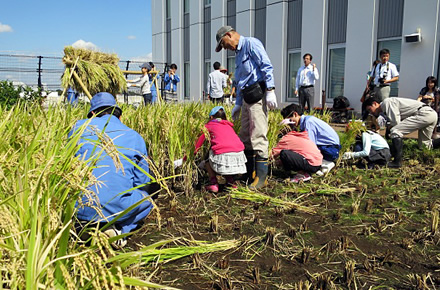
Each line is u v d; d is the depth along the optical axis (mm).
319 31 13711
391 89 11969
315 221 3631
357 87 12523
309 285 2418
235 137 4504
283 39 15203
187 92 21797
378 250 3023
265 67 4461
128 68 16172
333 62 13547
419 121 5980
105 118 3029
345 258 2881
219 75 10656
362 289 2447
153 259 2682
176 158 4656
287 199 4273
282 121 5625
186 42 21359
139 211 2977
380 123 8727
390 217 3680
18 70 12938
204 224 3525
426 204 4000
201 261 2738
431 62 10516
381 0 11664
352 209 3855
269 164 5820
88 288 1657
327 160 5605
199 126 4461
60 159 2154
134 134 3000
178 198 4273
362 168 5969
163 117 4770
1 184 1958
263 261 2826
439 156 6277
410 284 2508
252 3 16625
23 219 1780
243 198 4234
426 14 10523
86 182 2094
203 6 19734
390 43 11703
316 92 14078
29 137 2449
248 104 4652
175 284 2473
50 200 1828
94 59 5723
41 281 1606
